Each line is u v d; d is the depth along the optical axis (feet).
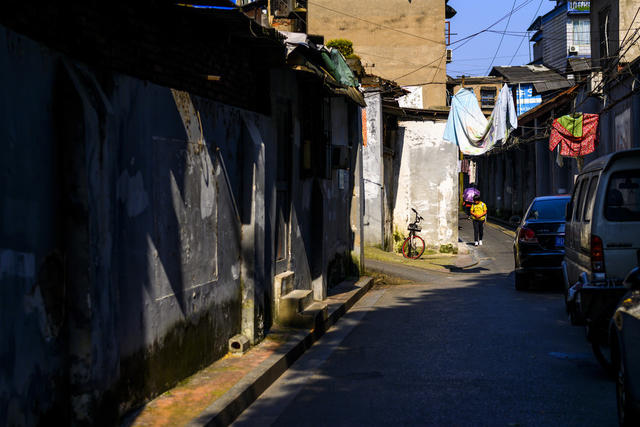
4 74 11.96
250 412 19.03
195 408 17.52
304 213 36.42
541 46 178.40
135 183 17.19
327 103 41.24
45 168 13.32
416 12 103.14
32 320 12.65
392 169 83.87
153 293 18.34
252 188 25.81
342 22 103.45
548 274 44.39
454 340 28.55
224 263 24.08
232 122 24.77
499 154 154.30
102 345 14.58
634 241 25.72
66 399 13.93
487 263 68.90
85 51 16.87
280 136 31.73
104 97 15.01
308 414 18.62
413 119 83.97
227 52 26.35
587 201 29.04
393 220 84.48
